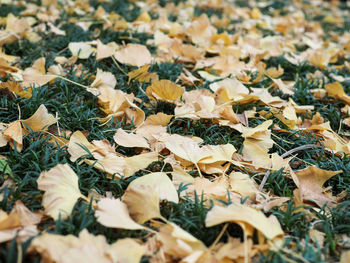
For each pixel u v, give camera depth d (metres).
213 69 0.78
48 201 0.45
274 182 0.53
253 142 0.58
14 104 0.59
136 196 0.46
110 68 0.75
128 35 0.91
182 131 0.62
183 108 0.61
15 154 0.51
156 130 0.58
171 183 0.48
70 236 0.41
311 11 1.70
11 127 0.52
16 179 0.49
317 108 0.70
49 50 0.80
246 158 0.56
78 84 0.62
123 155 0.55
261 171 0.55
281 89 0.71
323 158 0.58
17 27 0.82
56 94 0.63
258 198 0.49
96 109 0.63
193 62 0.83
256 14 1.35
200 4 1.39
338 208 0.49
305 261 0.41
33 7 1.05
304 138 0.61
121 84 0.70
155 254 0.42
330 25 1.46
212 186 0.50
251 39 0.97
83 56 0.75
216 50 0.89
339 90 0.70
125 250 0.41
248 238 0.45
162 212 0.48
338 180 0.55
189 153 0.53
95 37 0.89
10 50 0.77
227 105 0.65
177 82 0.73
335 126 0.66
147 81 0.70
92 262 0.39
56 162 0.50
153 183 0.48
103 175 0.51
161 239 0.42
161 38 0.87
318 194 0.51
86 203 0.48
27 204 0.47
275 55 0.90
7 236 0.41
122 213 0.44
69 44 0.74
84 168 0.51
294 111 0.64
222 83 0.68
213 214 0.43
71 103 0.62
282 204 0.49
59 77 0.63
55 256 0.39
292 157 0.55
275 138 0.61
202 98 0.63
